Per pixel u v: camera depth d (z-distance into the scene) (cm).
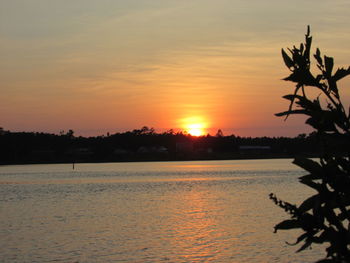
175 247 3350
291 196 7219
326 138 300
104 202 6806
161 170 18725
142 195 7875
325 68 302
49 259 3003
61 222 4716
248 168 19175
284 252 3048
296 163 299
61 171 19262
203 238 3672
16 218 5100
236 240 3547
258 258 2945
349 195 289
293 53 308
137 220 4806
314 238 289
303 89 306
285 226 295
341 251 284
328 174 293
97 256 3088
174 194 7931
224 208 5750
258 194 7638
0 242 3603
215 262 2888
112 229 4206
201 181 11362
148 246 3397
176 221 4675
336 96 301
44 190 9394
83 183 11388
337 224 288
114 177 13938
